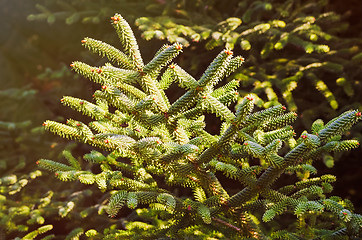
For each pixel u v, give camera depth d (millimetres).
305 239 1289
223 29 1749
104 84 1187
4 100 2305
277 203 1212
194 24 1864
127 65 1181
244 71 1736
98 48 1175
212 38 1719
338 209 1186
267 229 1469
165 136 1248
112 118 1233
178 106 1181
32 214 1504
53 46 2912
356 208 1667
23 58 2977
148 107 1170
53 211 1542
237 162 1284
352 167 1809
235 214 1253
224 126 1296
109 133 1191
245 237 1264
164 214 1291
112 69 1166
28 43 2949
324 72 1860
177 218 1278
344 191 1802
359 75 1813
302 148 1169
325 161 1504
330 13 1813
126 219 1544
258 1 1847
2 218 1497
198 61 1812
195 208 1228
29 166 1866
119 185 1264
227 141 1198
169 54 1154
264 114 1173
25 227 1502
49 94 2564
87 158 1313
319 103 1809
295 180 1640
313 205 1179
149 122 1195
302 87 1839
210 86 1172
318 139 1140
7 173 1797
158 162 1215
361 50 1838
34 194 1688
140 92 1216
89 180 1239
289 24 1761
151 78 1183
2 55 2977
